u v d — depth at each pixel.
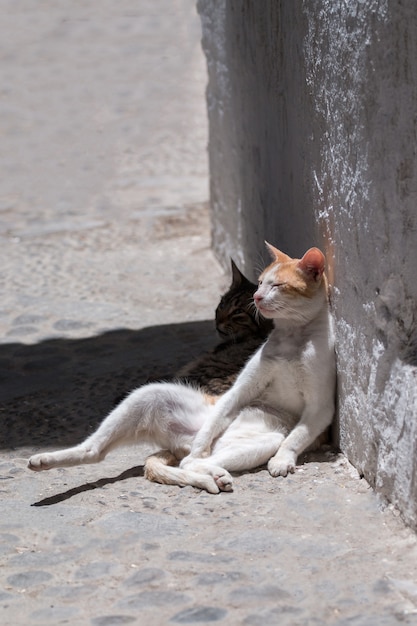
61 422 8.67
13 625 5.27
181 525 6.41
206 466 7.01
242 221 11.74
